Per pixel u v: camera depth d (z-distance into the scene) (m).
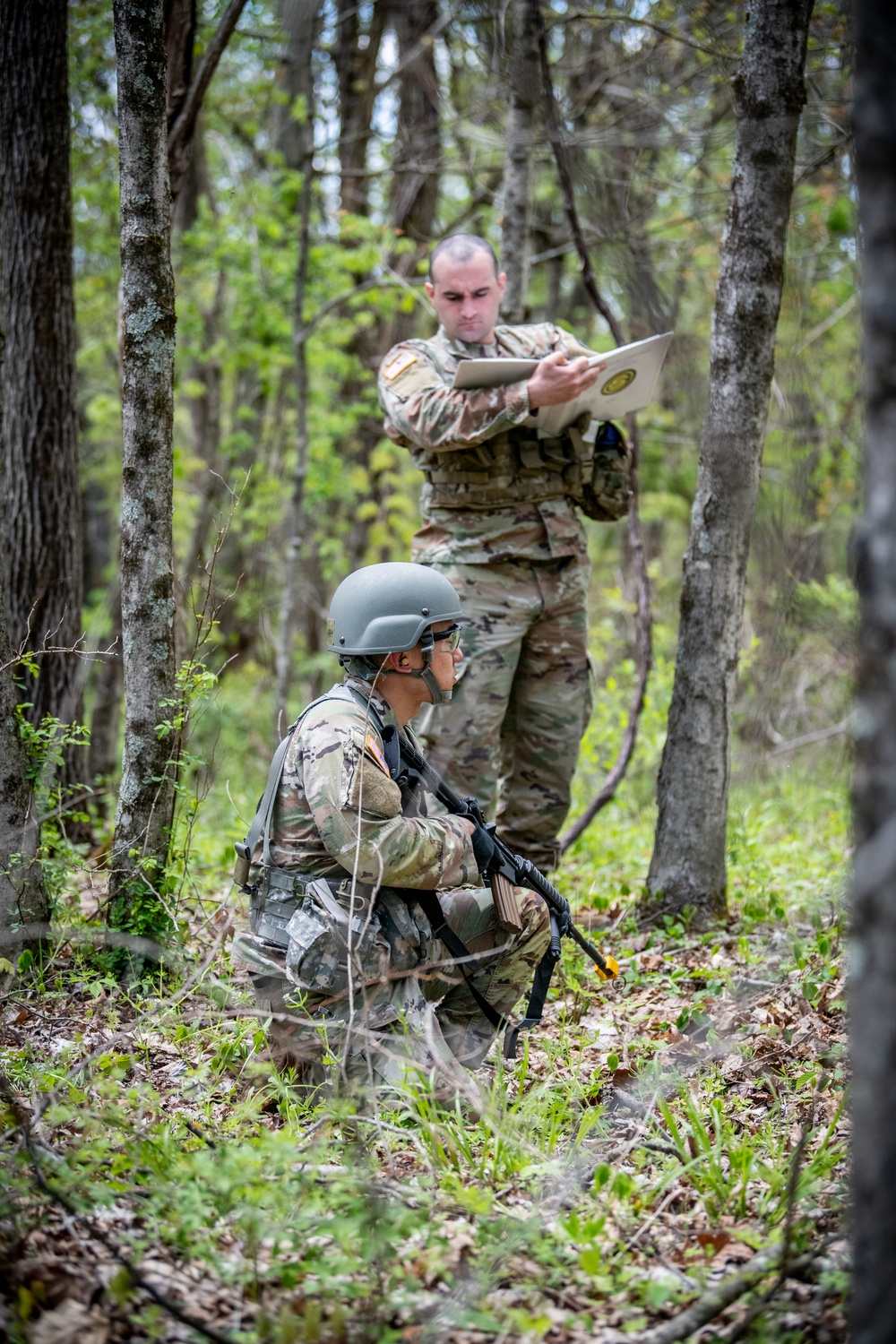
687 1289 2.86
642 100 9.95
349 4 15.35
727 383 5.99
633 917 6.30
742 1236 3.02
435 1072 3.76
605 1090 4.20
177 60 7.27
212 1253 2.93
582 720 6.25
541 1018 4.33
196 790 5.89
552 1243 3.05
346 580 4.46
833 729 10.12
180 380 17.17
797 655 9.53
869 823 2.22
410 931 4.06
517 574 5.95
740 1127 3.89
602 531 17.94
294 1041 4.06
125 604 5.25
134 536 5.21
